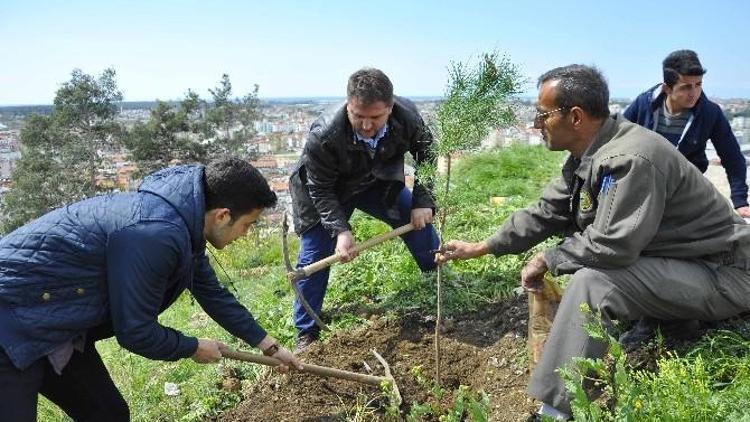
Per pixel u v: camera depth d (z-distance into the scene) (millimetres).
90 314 2645
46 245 2566
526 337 4238
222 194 2701
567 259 3328
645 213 3066
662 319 3512
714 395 2801
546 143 3506
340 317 5152
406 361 4395
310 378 4152
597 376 3195
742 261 3350
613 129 3316
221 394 4285
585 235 3289
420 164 4293
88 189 35094
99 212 2637
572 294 3174
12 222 34219
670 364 2859
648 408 2643
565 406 3094
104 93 36000
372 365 4340
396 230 4570
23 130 35938
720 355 3314
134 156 35469
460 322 4734
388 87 3924
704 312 3359
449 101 3754
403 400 4023
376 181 4789
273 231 10992
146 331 2652
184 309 6863
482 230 6523
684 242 3305
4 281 2535
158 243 2557
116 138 36750
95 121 36188
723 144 5137
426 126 4418
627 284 3186
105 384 3234
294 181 4805
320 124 4277
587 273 3201
